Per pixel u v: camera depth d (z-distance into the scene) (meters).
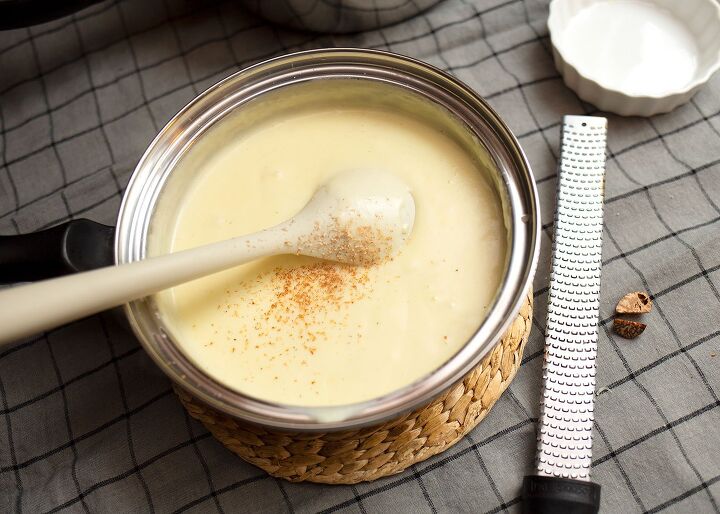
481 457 0.52
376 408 0.42
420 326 0.49
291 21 0.63
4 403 0.55
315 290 0.50
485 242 0.51
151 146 0.50
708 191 0.59
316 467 0.50
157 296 0.48
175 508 0.52
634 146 0.61
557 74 0.63
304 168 0.54
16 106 0.65
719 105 0.61
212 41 0.66
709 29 0.62
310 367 0.48
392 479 0.52
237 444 0.51
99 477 0.53
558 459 0.49
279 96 0.53
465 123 0.51
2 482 0.53
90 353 0.56
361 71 0.52
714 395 0.53
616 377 0.54
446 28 0.65
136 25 0.67
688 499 0.50
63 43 0.67
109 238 0.50
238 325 0.50
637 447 0.52
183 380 0.44
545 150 0.61
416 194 0.53
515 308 0.44
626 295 0.55
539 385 0.54
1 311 0.40
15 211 0.62
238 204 0.53
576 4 0.64
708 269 0.56
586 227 0.54
